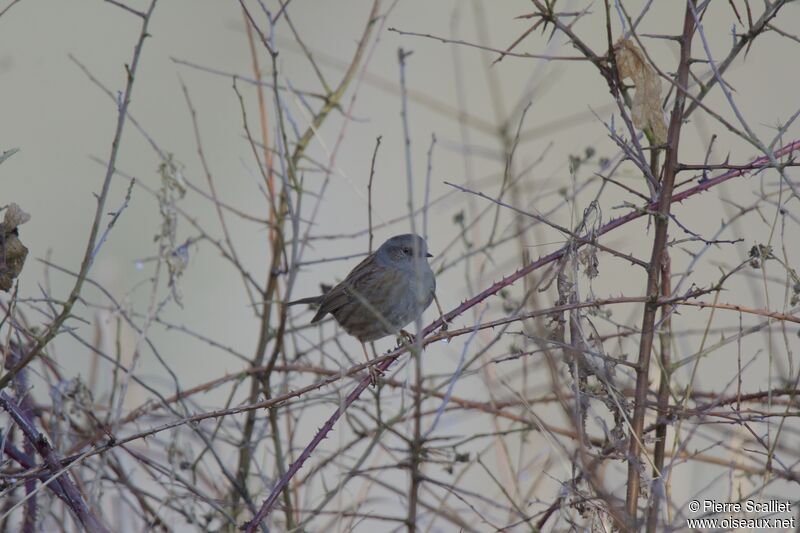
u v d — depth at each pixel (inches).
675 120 301.3
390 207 663.1
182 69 779.4
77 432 381.1
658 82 307.3
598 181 585.9
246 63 782.5
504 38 776.3
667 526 277.9
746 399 321.1
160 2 834.8
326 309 442.9
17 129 729.0
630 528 273.3
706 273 554.6
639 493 295.1
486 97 721.0
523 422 351.3
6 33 813.2
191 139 728.3
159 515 350.6
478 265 454.0
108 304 422.3
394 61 769.6
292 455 391.2
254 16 805.9
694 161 634.8
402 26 795.4
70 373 489.7
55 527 363.9
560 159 641.6
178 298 372.2
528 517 312.8
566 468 306.3
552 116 690.2
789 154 304.3
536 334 306.3
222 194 681.6
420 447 352.2
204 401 533.6
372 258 461.4
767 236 591.5
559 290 310.5
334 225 653.9
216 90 767.7
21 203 666.8
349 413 395.2
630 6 752.3
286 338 481.4
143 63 788.6
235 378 398.6
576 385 279.9
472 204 408.8
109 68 785.6
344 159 700.0
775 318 297.0
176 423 306.3
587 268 311.3
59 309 536.4
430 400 420.5
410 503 345.4
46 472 306.7
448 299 549.6
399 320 455.5
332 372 392.8
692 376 309.3
